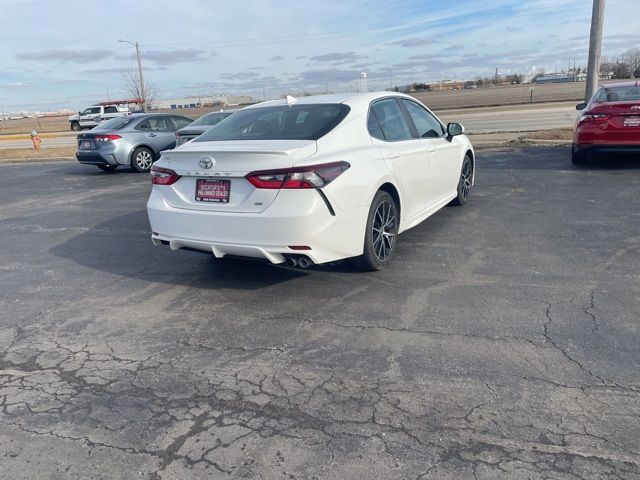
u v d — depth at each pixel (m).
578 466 2.43
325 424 2.81
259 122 4.95
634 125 8.98
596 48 13.35
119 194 10.35
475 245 5.61
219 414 2.94
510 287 4.45
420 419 2.81
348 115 4.81
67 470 2.55
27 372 3.49
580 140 9.47
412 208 5.52
